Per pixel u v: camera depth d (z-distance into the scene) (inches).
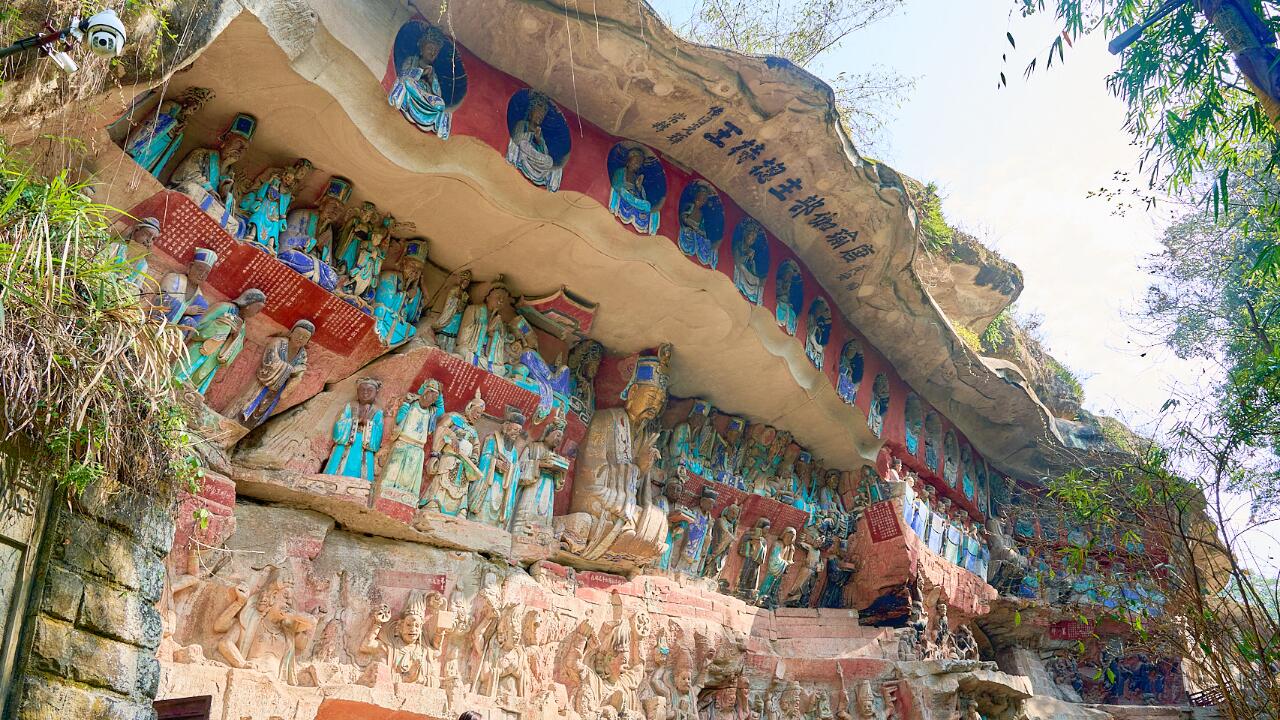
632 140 581.0
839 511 805.9
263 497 498.6
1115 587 653.3
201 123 467.5
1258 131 401.4
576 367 650.8
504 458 578.6
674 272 600.1
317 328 501.4
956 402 874.8
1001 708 804.0
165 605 434.0
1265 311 596.4
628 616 636.7
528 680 565.3
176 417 298.4
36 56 303.3
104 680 255.4
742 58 538.3
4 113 309.4
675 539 693.9
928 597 812.0
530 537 584.7
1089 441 984.3
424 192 523.5
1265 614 473.1
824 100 563.2
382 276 541.0
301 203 511.8
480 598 550.3
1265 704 462.0
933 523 845.2
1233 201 617.0
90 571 259.3
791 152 597.6
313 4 443.5
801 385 703.1
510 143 521.7
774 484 761.0
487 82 518.9
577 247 571.8
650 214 580.7
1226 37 318.7
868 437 792.3
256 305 471.5
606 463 639.8
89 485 263.7
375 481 519.8
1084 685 954.7
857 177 620.7
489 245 566.3
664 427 711.1
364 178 510.9
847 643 751.7
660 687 641.0
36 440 251.0
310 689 471.5
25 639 239.8
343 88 466.9
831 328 728.3
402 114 478.3
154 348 281.6
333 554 514.0
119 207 421.7
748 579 745.6
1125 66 396.5
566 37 512.1
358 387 525.7
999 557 923.4
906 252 683.4
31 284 250.7
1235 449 512.7
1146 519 549.6
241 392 479.8
